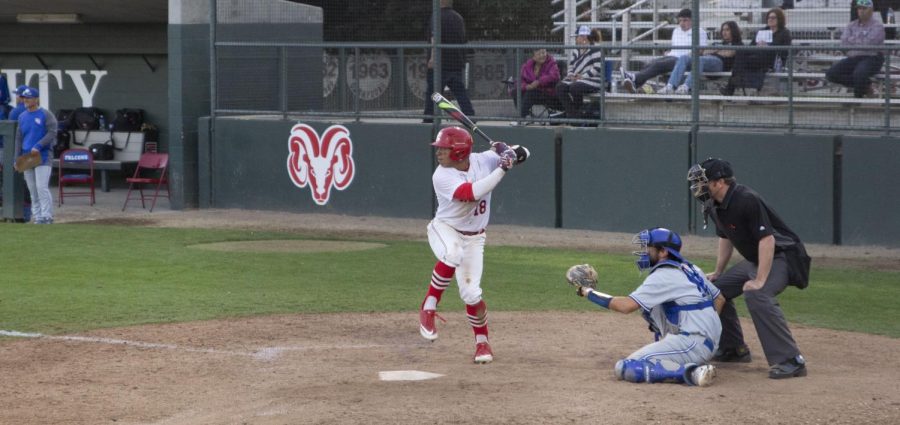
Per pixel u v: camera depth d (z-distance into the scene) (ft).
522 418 70.28
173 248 156.15
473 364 87.86
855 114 160.97
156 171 232.12
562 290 125.59
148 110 231.71
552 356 91.35
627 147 171.94
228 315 109.81
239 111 199.72
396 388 78.95
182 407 75.41
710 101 171.01
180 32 199.00
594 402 74.08
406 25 195.11
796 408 72.64
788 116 164.35
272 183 199.21
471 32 187.93
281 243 162.50
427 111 187.11
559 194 178.50
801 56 164.35
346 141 191.83
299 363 88.69
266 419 71.10
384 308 114.21
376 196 190.90
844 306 116.57
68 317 108.06
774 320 82.23
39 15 227.40
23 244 158.40
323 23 202.49
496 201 183.11
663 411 71.82
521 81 179.22
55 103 240.53
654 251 81.76
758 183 164.66
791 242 84.58
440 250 88.02
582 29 181.68
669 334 81.71
